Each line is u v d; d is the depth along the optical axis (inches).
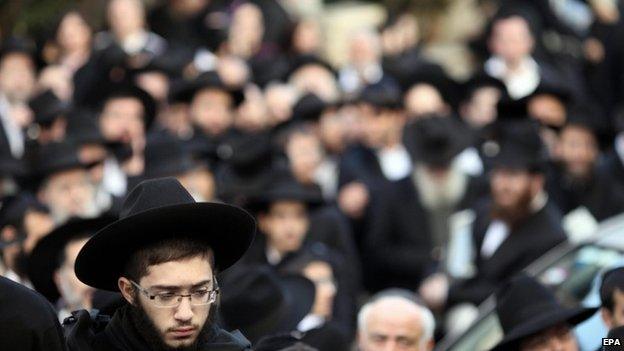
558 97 1067.3
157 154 840.3
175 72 1155.3
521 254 816.9
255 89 1187.9
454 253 845.2
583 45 1366.9
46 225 716.7
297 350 496.1
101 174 851.4
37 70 1216.2
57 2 1262.3
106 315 450.3
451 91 1198.9
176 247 412.8
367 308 628.1
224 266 434.0
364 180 1035.9
